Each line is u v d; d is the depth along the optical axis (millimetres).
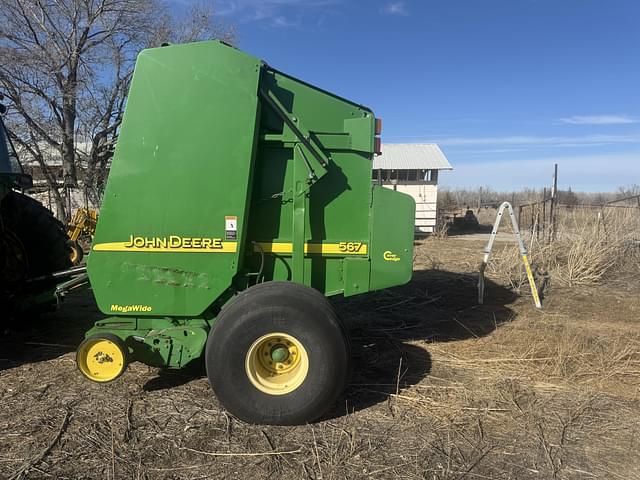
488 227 23828
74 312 6430
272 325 3324
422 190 21438
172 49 3572
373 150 3877
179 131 3584
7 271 5066
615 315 6492
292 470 2938
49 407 3670
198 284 3676
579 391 4098
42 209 5961
